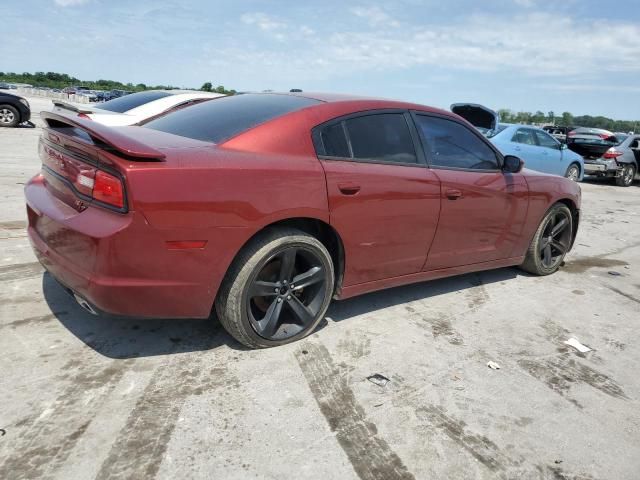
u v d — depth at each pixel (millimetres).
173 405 2420
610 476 2234
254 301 2998
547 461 2287
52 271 2721
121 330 3094
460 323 3670
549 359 3254
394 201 3289
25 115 15711
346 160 3131
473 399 2709
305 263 3088
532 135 11836
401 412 2531
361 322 3520
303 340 3178
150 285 2479
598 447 2418
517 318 3869
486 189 3959
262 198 2682
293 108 3143
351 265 3234
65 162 2711
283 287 2975
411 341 3303
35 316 3162
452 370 2986
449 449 2299
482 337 3475
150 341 3000
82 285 2465
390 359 3045
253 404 2484
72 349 2832
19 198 6105
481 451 2307
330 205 2961
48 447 2084
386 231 3312
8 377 2523
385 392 2691
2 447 2062
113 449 2105
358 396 2633
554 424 2562
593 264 5641
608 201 11031
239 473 2041
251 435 2266
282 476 2045
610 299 4508
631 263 5824
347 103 3309
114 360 2764
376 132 3361
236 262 2746
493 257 4328
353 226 3115
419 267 3684
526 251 4723
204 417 2355
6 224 5012
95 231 2375
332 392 2646
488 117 11797
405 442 2314
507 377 2971
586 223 8102
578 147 14609
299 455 2170
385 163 3326
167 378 2639
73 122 2553
